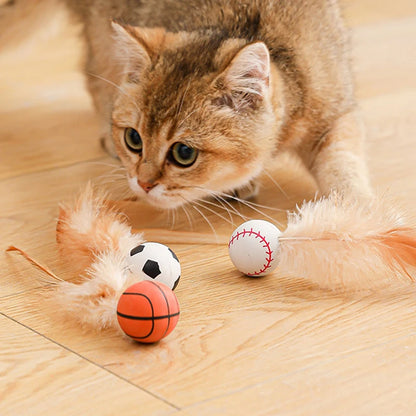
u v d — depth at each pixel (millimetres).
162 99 1038
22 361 892
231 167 1065
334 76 1131
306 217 979
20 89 1497
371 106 1400
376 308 947
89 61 1326
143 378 872
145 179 1044
